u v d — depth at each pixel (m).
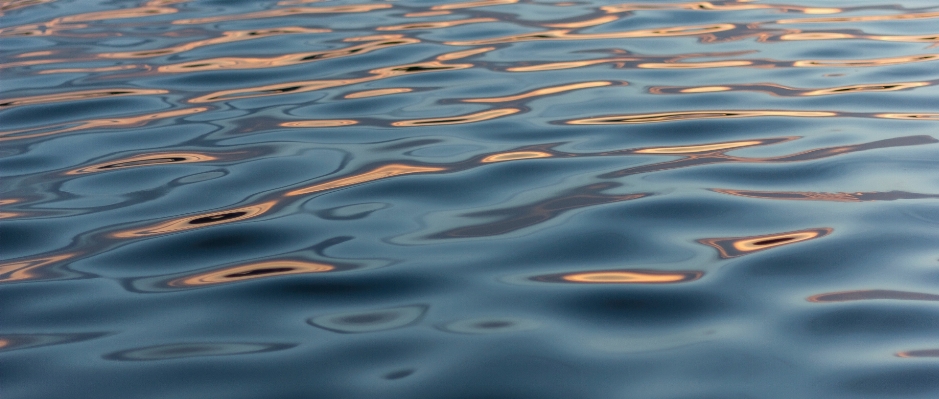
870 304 2.33
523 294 2.47
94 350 2.26
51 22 7.18
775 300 2.38
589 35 5.98
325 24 6.68
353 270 2.66
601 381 2.04
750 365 2.08
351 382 2.07
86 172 3.71
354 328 2.32
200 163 3.76
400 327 2.31
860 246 2.68
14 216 3.24
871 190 3.12
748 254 2.66
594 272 2.59
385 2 7.45
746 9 6.61
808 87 4.58
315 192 3.34
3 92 5.16
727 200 3.09
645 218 2.96
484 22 6.50
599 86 4.76
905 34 5.66
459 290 2.51
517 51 5.62
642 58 5.32
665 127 4.00
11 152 4.05
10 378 2.14
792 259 2.61
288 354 2.20
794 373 2.04
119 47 6.21
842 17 6.26
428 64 5.39
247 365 2.16
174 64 5.66
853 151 3.55
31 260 2.85
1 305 2.54
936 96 4.29
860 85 4.57
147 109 4.68
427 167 3.57
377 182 3.43
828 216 2.91
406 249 2.79
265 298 2.51
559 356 2.15
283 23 6.78
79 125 4.44
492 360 2.14
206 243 2.91
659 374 2.06
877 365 2.06
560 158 3.63
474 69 5.23
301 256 2.77
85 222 3.15
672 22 6.28
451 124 4.19
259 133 4.16
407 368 2.12
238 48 6.02
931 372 2.02
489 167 3.55
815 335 2.20
